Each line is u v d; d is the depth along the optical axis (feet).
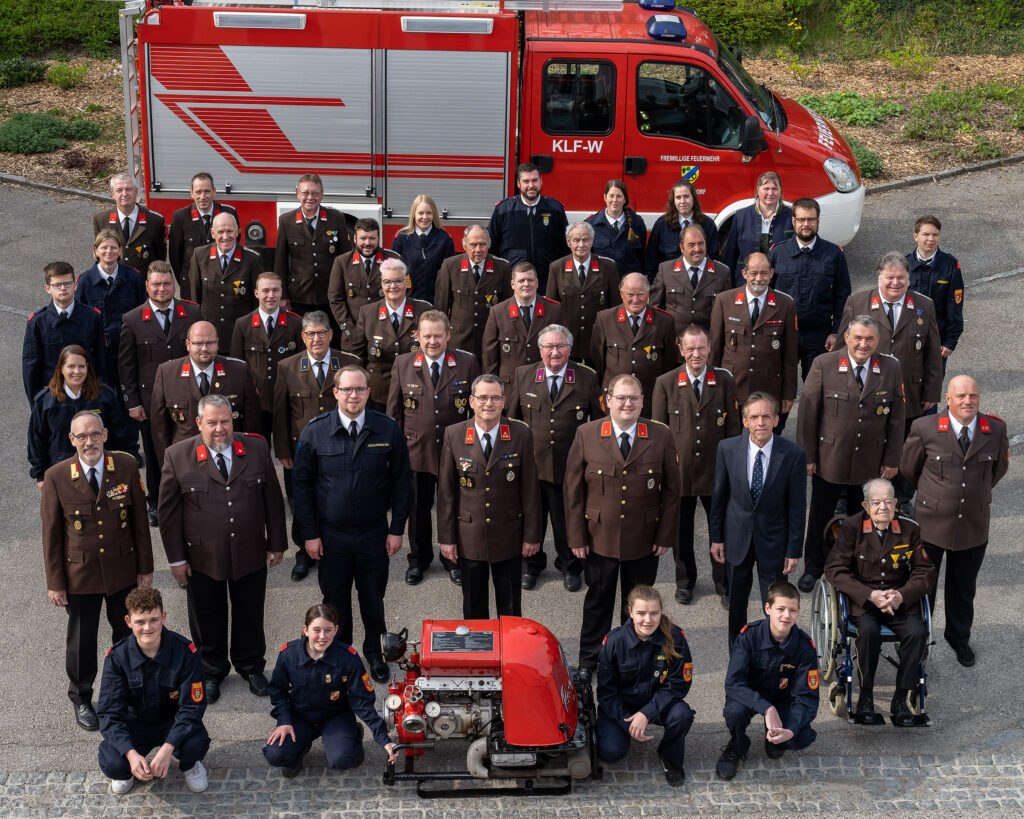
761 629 22.85
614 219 35.45
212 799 22.03
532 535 25.68
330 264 35.78
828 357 28.55
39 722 24.11
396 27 37.60
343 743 22.41
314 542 25.03
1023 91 62.34
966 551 25.80
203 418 23.71
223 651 25.34
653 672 22.54
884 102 61.26
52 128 57.26
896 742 23.77
